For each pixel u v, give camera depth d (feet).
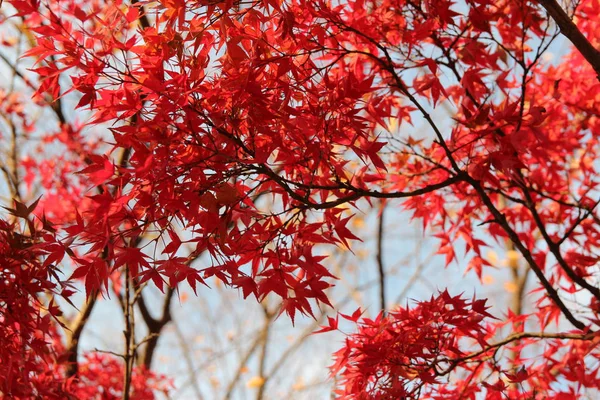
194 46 7.96
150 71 7.76
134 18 7.88
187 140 8.02
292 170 9.41
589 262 12.84
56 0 8.16
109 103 7.96
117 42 7.80
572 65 13.05
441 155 13.17
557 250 11.59
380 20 10.89
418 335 9.96
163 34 7.80
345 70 11.28
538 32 11.27
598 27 11.88
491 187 13.82
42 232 8.86
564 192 13.53
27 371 9.82
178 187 8.05
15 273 8.89
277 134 8.26
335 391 10.46
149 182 7.82
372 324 10.31
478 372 12.04
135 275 7.84
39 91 8.23
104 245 7.73
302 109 8.76
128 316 14.17
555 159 13.79
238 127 8.18
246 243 8.52
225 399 33.06
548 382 12.24
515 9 10.84
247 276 8.19
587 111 12.25
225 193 8.05
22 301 9.16
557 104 12.91
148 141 7.69
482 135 10.23
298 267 8.54
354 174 10.59
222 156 8.13
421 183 13.38
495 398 11.76
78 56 7.89
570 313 11.25
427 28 10.18
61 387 12.19
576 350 12.27
